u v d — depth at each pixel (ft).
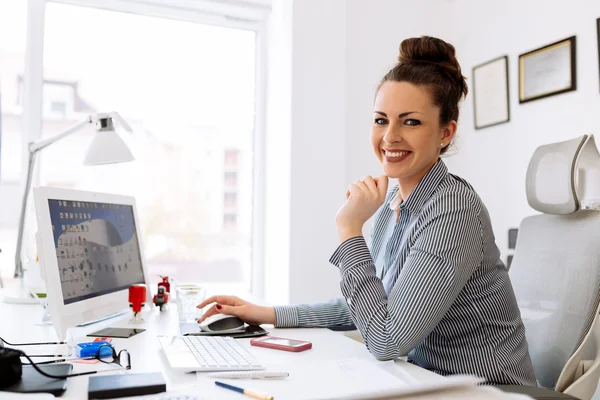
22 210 5.64
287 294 7.57
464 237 3.12
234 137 8.53
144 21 8.04
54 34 7.48
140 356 3.09
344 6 7.98
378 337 2.99
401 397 2.26
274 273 8.13
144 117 7.93
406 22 8.50
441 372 3.33
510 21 7.34
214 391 2.40
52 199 3.62
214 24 8.41
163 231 8.00
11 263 7.00
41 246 3.46
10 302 5.16
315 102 7.79
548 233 4.33
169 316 4.56
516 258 4.57
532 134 6.91
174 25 8.23
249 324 4.02
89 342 3.21
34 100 7.27
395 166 3.51
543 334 3.99
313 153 7.75
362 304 3.12
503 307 3.36
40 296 5.18
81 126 5.54
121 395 2.30
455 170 8.30
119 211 4.67
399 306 3.02
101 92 7.70
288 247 7.59
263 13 8.47
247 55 8.68
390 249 3.78
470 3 8.14
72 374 2.60
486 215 3.38
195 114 8.25
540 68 6.79
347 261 3.26
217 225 8.37
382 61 8.34
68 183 7.42
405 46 3.59
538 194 4.36
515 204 7.14
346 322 4.16
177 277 8.09
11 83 7.25
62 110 7.48
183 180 8.14
